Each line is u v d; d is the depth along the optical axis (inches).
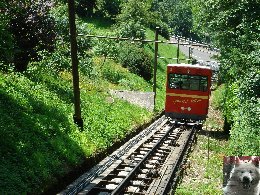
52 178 458.9
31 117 550.0
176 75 986.1
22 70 786.8
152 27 2925.7
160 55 2375.7
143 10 2253.9
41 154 478.9
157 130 900.0
